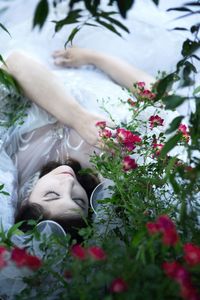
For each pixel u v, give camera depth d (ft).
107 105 5.49
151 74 6.44
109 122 5.20
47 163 5.20
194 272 2.75
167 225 2.87
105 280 2.96
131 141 4.22
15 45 6.08
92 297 3.02
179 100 3.14
